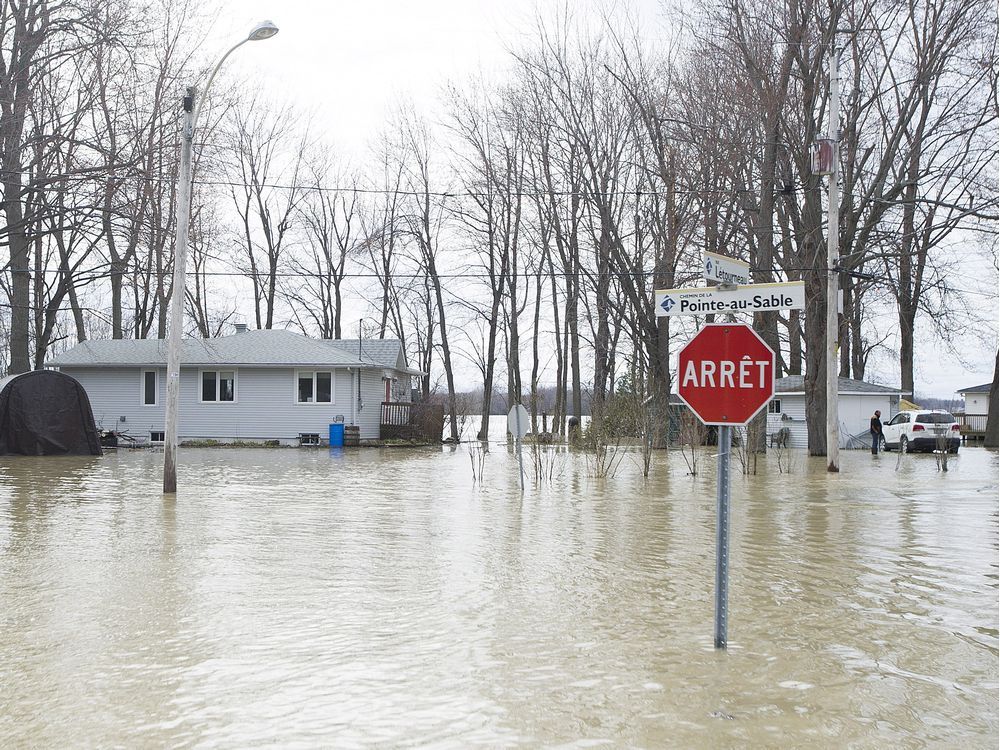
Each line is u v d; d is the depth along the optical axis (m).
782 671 7.03
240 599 9.37
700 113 33.22
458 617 8.66
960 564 11.52
